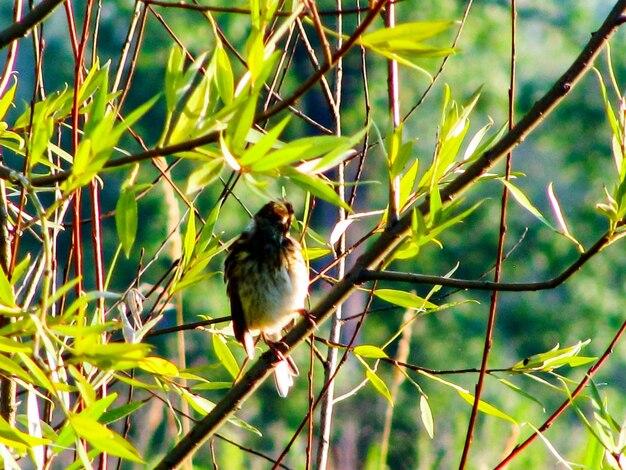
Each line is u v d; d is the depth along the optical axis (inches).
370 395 1079.0
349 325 1427.2
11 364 239.9
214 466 319.0
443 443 539.2
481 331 1510.8
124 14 1504.7
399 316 1428.4
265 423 1309.1
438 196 285.4
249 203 1386.6
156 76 1402.6
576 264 274.1
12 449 291.3
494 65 1672.0
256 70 232.1
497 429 426.0
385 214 335.9
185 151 223.1
